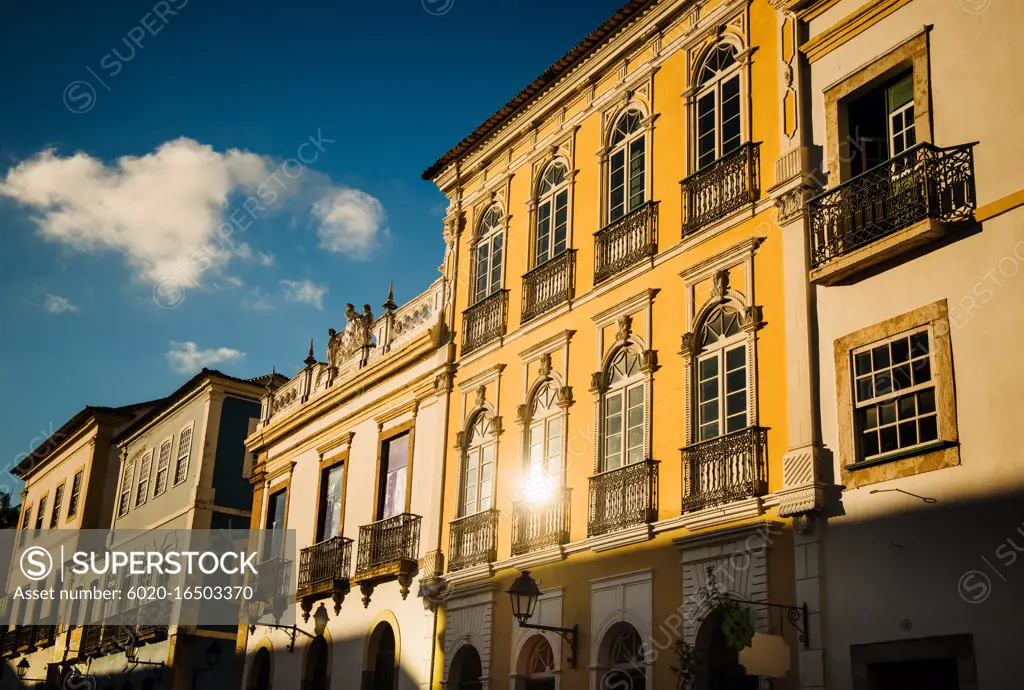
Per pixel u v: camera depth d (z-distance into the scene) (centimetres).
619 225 1673
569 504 1644
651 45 1712
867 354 1230
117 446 3897
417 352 2147
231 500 3100
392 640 2061
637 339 1582
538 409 1783
